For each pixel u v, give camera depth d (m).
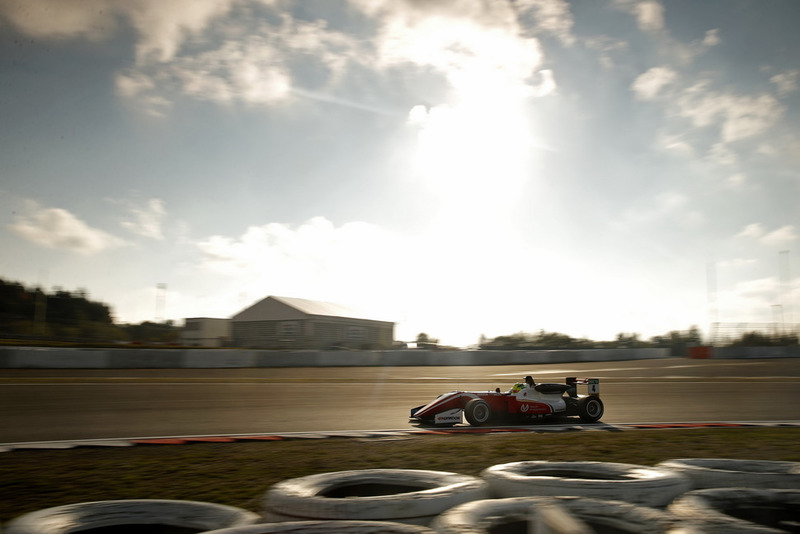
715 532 2.30
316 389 15.32
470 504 2.69
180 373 20.67
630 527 2.47
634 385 17.47
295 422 9.69
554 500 2.69
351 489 3.46
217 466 6.13
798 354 35.88
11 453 6.84
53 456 6.66
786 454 6.99
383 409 11.66
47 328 35.06
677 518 2.48
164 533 2.97
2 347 20.31
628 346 42.00
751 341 38.28
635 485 3.23
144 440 7.72
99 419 9.59
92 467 6.05
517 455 6.80
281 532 2.45
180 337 39.75
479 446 7.38
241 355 25.14
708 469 3.71
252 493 5.05
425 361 30.14
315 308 44.84
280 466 6.14
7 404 11.10
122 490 5.14
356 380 18.80
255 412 10.75
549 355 33.12
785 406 12.65
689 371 24.17
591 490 3.23
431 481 3.48
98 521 2.91
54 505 4.68
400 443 7.64
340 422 9.82
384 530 2.46
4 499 4.85
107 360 21.98
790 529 2.80
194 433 8.46
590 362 34.16
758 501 2.87
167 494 5.01
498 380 19.25
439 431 8.98
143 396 12.85
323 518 2.87
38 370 19.92
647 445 7.51
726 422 10.24
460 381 18.77
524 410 9.96
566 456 6.74
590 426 9.77
